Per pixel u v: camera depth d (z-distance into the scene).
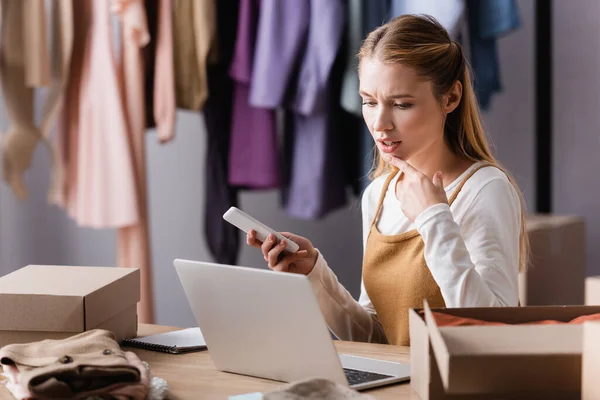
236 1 3.71
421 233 1.96
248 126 3.62
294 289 1.62
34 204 4.84
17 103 3.54
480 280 1.93
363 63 2.09
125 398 1.59
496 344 1.51
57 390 1.55
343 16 3.29
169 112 3.50
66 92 3.62
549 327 1.53
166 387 1.68
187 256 4.91
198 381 1.77
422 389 1.61
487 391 1.48
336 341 2.09
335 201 3.60
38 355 1.73
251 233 2.06
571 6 4.47
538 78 4.29
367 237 2.46
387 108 2.04
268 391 1.57
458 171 2.23
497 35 3.54
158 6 3.52
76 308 1.91
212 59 3.62
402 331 2.24
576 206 4.54
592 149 4.48
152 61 3.69
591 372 1.45
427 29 2.09
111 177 3.51
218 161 3.83
